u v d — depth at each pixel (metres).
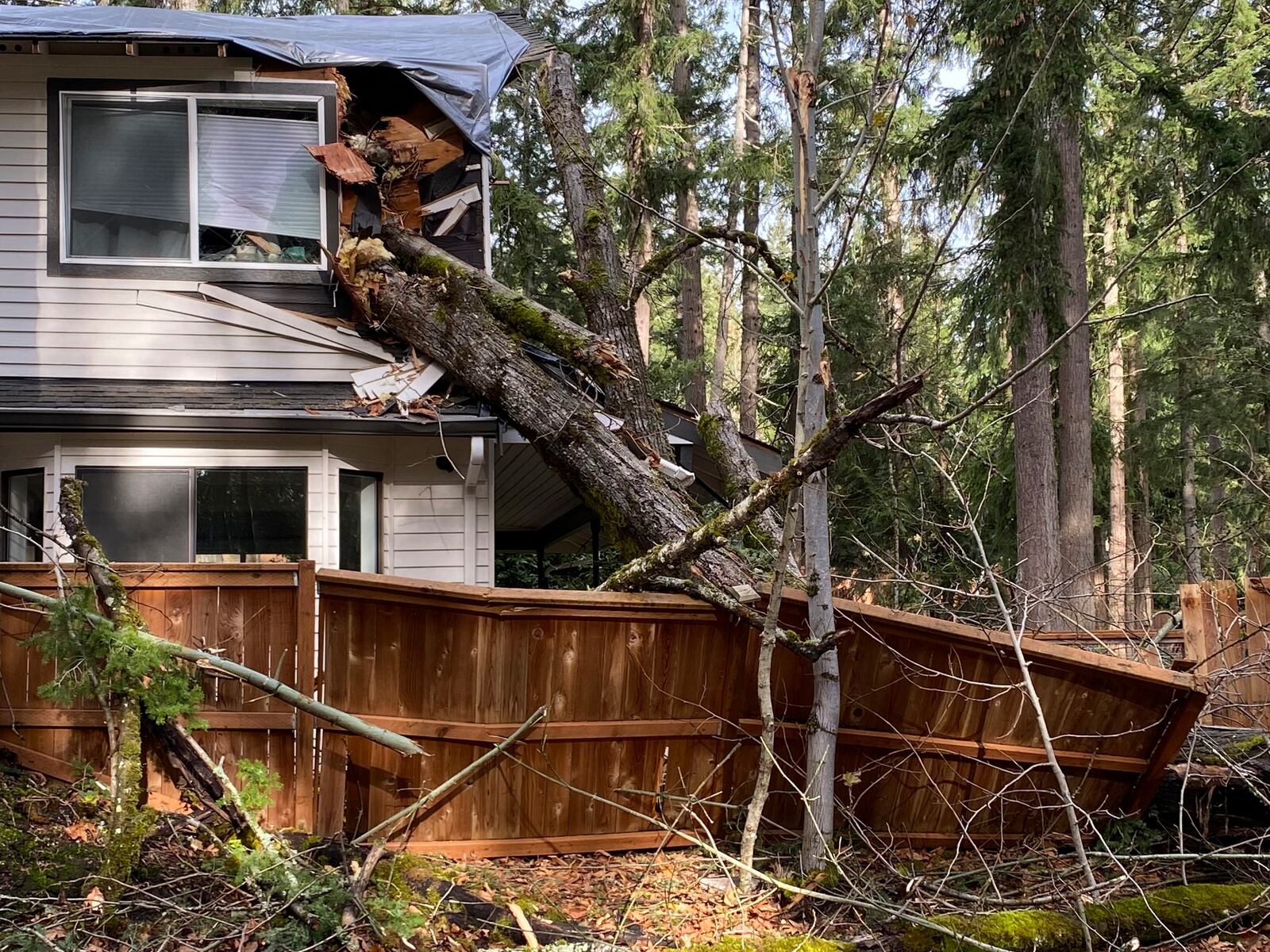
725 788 5.88
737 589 5.80
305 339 8.56
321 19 11.16
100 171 8.42
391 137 9.26
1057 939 4.58
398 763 5.37
